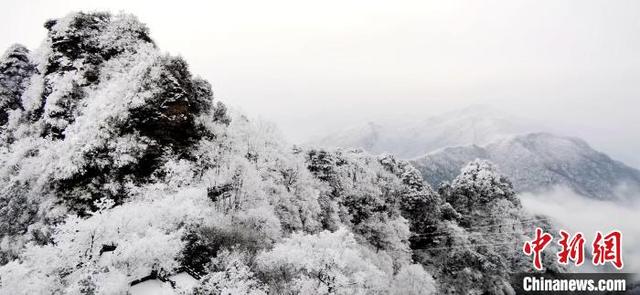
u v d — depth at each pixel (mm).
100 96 40812
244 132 46594
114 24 49312
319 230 46594
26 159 41281
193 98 44062
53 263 21469
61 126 41531
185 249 25906
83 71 44469
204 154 40562
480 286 60875
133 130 38469
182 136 40812
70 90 42906
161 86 40562
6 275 19766
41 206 36312
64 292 20609
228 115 49906
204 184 36406
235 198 35969
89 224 23141
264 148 46469
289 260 26047
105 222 24094
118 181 36344
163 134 39375
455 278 61562
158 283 23203
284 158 47812
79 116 40375
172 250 23750
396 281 44188
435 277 61594
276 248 27203
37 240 34688
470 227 75625
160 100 39844
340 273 25953
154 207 27953
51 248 21984
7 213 38469
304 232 41969
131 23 50000
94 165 36312
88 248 22641
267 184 43062
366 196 59281
